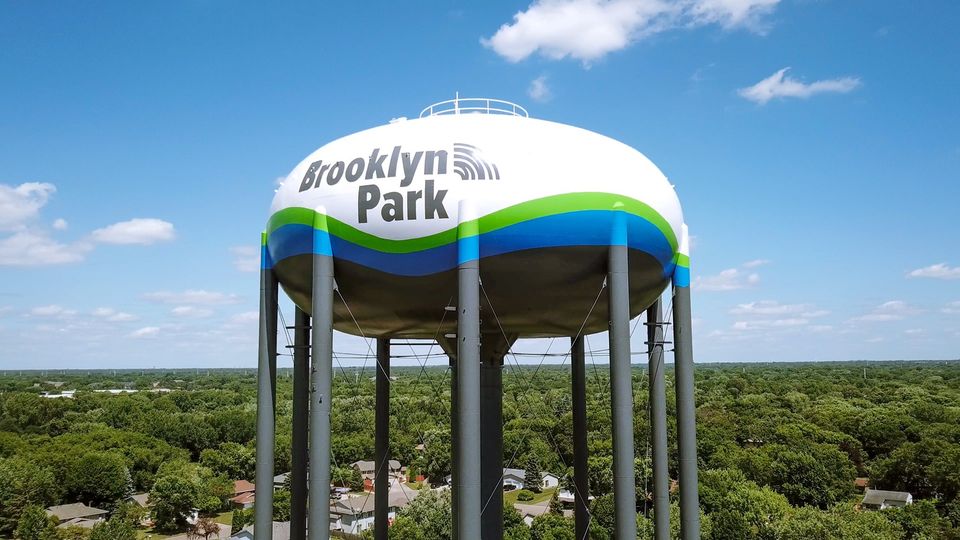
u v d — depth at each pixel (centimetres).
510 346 2878
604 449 8919
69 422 14525
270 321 2645
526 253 2227
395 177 2272
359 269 2334
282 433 11581
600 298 2416
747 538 5631
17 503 8112
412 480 10281
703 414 12644
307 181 2428
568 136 2361
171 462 10812
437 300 2400
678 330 2633
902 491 8650
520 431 10862
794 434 10206
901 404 14312
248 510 8356
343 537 7244
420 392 17162
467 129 2339
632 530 2186
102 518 8669
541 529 5891
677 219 2519
